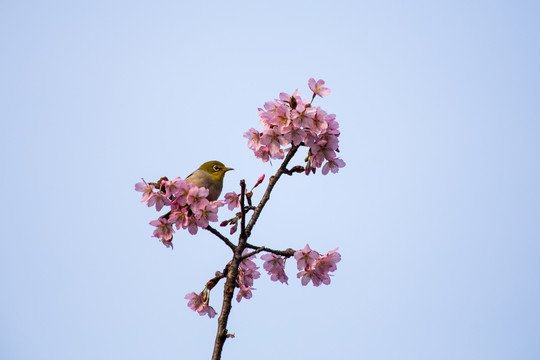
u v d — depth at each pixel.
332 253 10.27
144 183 10.05
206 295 10.27
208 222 9.79
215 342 8.64
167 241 10.02
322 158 10.46
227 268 10.28
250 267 10.55
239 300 10.46
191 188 9.80
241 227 9.62
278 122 10.14
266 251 9.85
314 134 10.08
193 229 9.89
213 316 10.30
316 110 10.03
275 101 10.25
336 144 10.41
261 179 10.50
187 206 9.90
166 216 11.55
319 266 10.30
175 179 9.91
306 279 10.34
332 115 10.53
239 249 9.54
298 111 9.98
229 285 9.16
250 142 10.72
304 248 10.13
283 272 10.47
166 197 9.95
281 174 10.23
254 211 9.81
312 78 10.59
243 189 9.55
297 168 10.50
